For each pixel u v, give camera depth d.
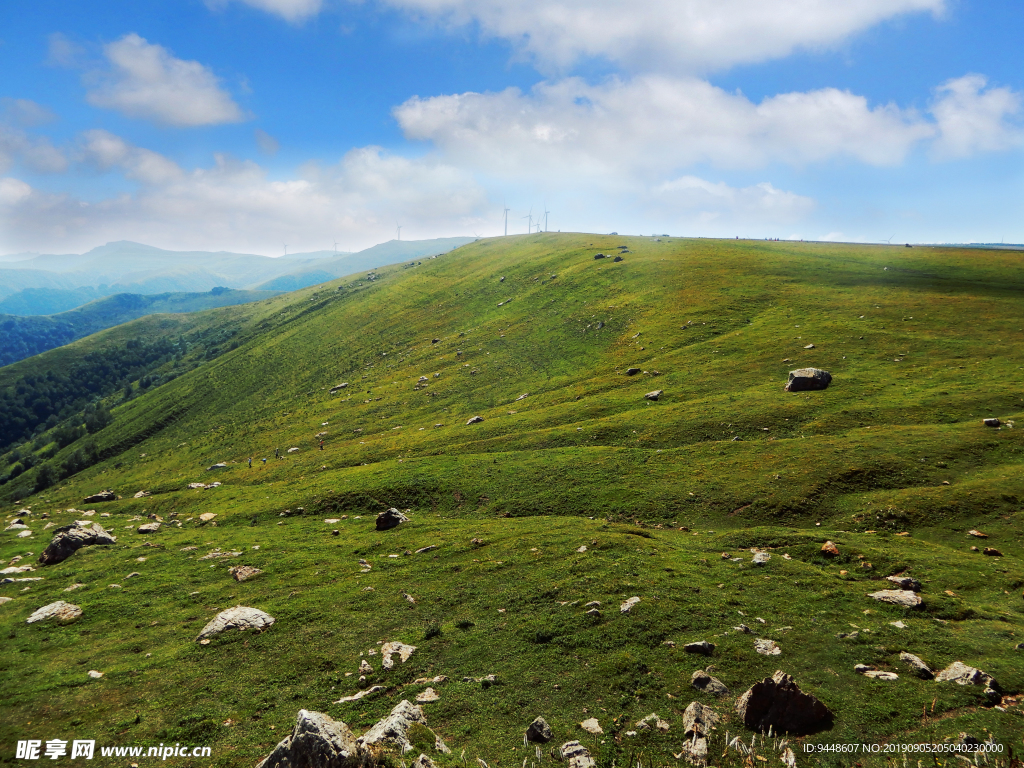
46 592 47.53
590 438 76.12
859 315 105.56
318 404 140.88
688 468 61.66
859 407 69.75
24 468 180.75
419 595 40.94
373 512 66.19
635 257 179.75
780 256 164.25
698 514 53.03
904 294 115.25
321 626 37.06
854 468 55.06
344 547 53.56
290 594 43.03
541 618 34.84
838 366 85.12
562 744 22.67
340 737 19.08
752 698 22.98
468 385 123.25
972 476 51.72
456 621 36.09
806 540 43.62
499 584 41.22
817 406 72.00
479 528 54.69
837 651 27.97
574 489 61.97
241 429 140.00
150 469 127.94
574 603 35.97
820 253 169.00
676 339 112.50
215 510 74.94
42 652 36.56
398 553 50.56
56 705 29.61
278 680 30.86
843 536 44.59
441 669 30.62
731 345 102.88
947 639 28.34
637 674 27.73
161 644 36.75
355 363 168.00
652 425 75.62
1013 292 110.25
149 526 68.88
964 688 23.67
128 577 49.59
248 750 24.50
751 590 36.12
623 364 108.56
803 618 32.00
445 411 112.06
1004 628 29.41
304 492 74.75
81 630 39.75
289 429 125.62
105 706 29.27
